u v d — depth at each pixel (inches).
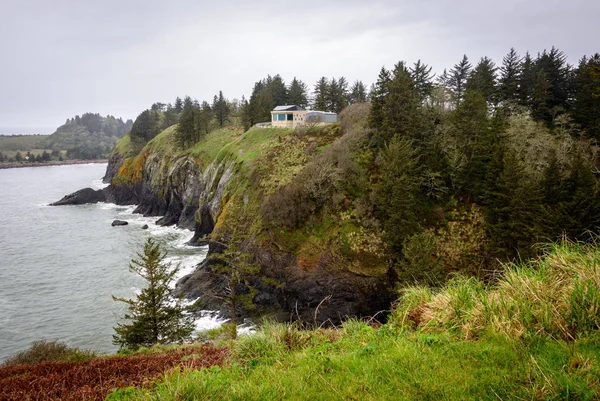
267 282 1237.1
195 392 215.2
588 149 1551.4
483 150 1317.7
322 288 1232.8
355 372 221.8
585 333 213.6
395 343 259.3
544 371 182.4
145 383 273.7
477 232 1273.4
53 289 1465.3
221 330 842.2
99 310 1282.0
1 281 1542.8
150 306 842.2
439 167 1393.9
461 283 319.9
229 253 1111.6
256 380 229.6
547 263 290.8
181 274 1633.9
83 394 274.8
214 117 3833.7
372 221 1305.4
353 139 1657.2
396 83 1502.2
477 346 228.5
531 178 1255.5
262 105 3184.1
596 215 938.7
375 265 1220.5
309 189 1435.8
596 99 1625.2
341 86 3636.8
